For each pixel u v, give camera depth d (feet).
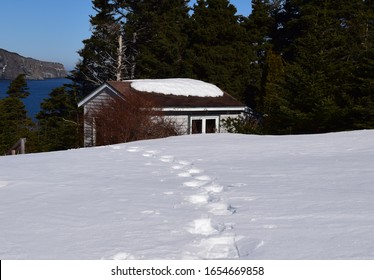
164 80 72.84
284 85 66.59
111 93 62.95
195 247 11.37
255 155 29.60
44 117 106.93
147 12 112.98
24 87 129.49
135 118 51.90
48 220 13.93
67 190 18.51
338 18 103.55
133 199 16.60
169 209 15.01
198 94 68.03
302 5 120.47
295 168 23.12
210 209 15.02
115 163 26.99
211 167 24.59
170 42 107.86
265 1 137.80
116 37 112.88
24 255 10.94
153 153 32.14
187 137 43.06
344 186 17.93
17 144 47.21
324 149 31.35
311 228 12.36
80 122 75.36
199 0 114.73
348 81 64.13
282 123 63.72
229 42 111.24
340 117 58.70
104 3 117.39
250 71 110.01
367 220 12.86
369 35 77.87
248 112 71.72
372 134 38.73
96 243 11.69
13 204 16.22
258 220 13.35
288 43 126.72
